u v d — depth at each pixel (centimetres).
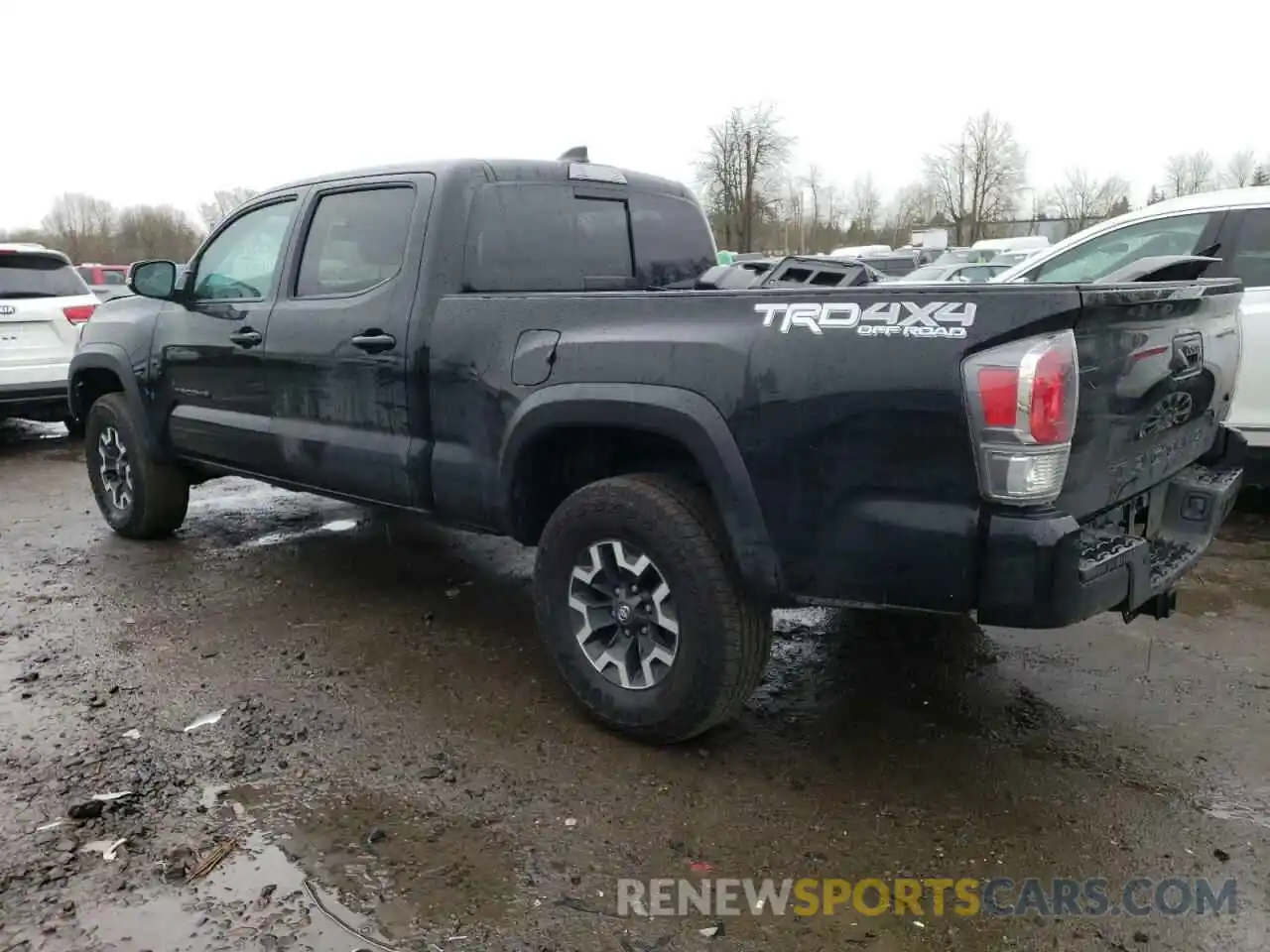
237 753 321
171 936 236
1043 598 249
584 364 319
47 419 906
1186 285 299
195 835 276
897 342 259
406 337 375
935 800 295
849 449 268
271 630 428
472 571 510
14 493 707
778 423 278
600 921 242
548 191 406
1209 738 332
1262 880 258
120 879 256
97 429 561
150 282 484
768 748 327
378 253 397
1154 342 287
